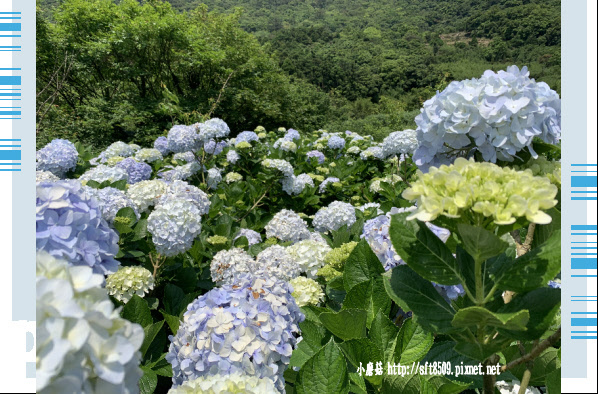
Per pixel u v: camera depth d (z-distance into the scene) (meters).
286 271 2.26
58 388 0.64
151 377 1.72
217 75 15.16
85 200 1.40
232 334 1.43
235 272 2.29
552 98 1.34
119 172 3.73
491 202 0.85
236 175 4.47
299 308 1.70
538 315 0.93
